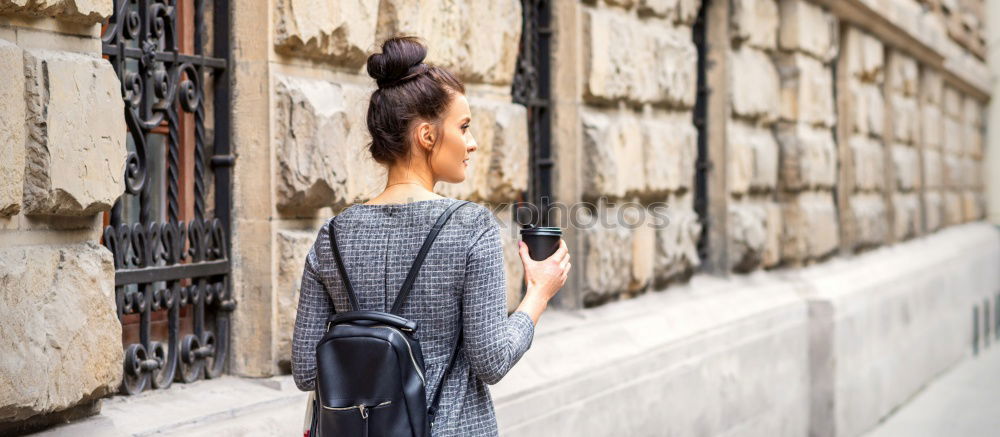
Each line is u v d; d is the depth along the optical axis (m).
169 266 3.39
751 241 7.58
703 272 7.46
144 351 3.31
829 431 7.94
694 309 6.50
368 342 2.24
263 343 3.66
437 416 2.33
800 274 8.30
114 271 2.93
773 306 7.36
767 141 8.11
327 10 3.73
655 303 6.30
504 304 2.39
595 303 5.75
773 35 8.09
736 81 7.34
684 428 5.97
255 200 3.65
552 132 5.59
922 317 11.14
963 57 16.28
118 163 2.84
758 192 8.04
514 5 4.95
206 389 3.52
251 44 3.63
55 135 2.62
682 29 6.81
